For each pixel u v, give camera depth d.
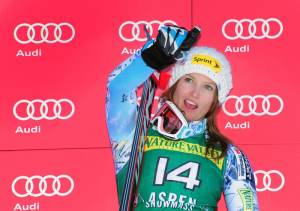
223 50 8.06
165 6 8.10
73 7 8.10
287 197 8.02
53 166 8.09
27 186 8.08
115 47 8.11
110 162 8.09
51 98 8.11
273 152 8.04
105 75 8.11
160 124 7.34
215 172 7.23
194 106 7.42
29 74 8.10
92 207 8.05
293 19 8.05
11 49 8.09
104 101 8.10
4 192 8.06
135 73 6.32
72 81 8.12
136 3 8.12
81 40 8.10
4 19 8.09
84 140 8.09
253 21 8.07
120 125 6.87
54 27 8.10
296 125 8.02
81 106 8.11
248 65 8.06
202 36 8.06
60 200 8.08
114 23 8.12
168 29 5.93
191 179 7.11
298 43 8.03
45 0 8.11
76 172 8.09
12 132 8.09
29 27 8.12
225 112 8.08
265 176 8.04
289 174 8.02
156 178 7.09
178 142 7.28
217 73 7.40
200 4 8.08
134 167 6.22
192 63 7.42
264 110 8.05
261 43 8.06
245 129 8.06
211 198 7.19
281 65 8.05
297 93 8.02
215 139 7.38
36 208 8.06
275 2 8.07
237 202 7.16
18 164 8.09
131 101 6.81
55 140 8.09
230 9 8.08
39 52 8.11
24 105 8.09
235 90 8.07
